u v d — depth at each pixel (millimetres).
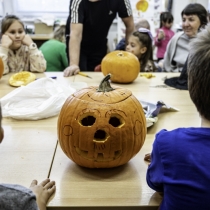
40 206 660
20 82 1629
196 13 2170
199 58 701
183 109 1315
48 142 990
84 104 804
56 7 4043
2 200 588
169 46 2389
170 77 1879
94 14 2184
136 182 772
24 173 804
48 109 1199
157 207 687
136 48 2178
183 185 625
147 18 3873
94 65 2449
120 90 868
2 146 955
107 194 720
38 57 1993
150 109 1184
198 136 661
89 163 811
